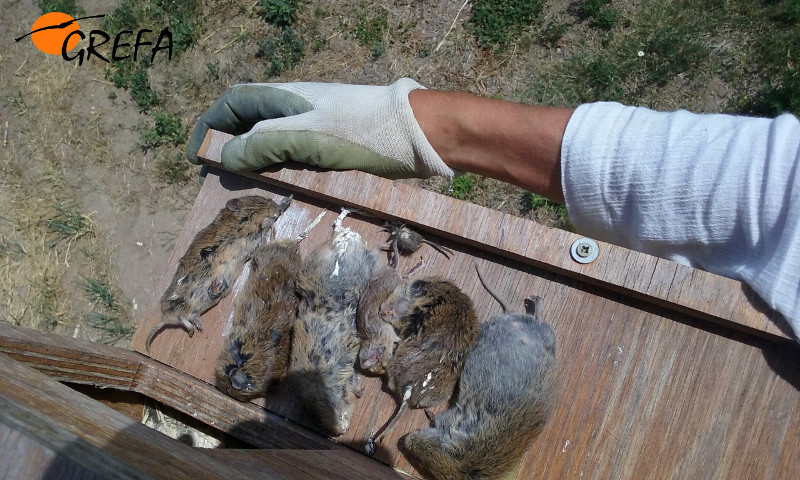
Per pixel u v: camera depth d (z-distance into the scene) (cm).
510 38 81
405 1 85
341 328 40
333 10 87
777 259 29
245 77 89
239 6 91
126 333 88
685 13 77
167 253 89
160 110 92
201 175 48
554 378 34
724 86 75
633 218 34
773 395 31
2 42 99
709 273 31
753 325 30
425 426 36
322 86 43
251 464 22
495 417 34
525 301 36
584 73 78
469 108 38
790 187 28
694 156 31
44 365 31
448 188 77
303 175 40
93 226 91
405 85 40
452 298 37
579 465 33
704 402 32
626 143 33
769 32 75
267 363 40
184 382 39
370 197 38
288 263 41
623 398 33
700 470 31
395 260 39
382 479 30
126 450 18
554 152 36
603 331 34
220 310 42
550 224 74
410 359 36
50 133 95
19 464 18
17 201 94
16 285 92
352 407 38
